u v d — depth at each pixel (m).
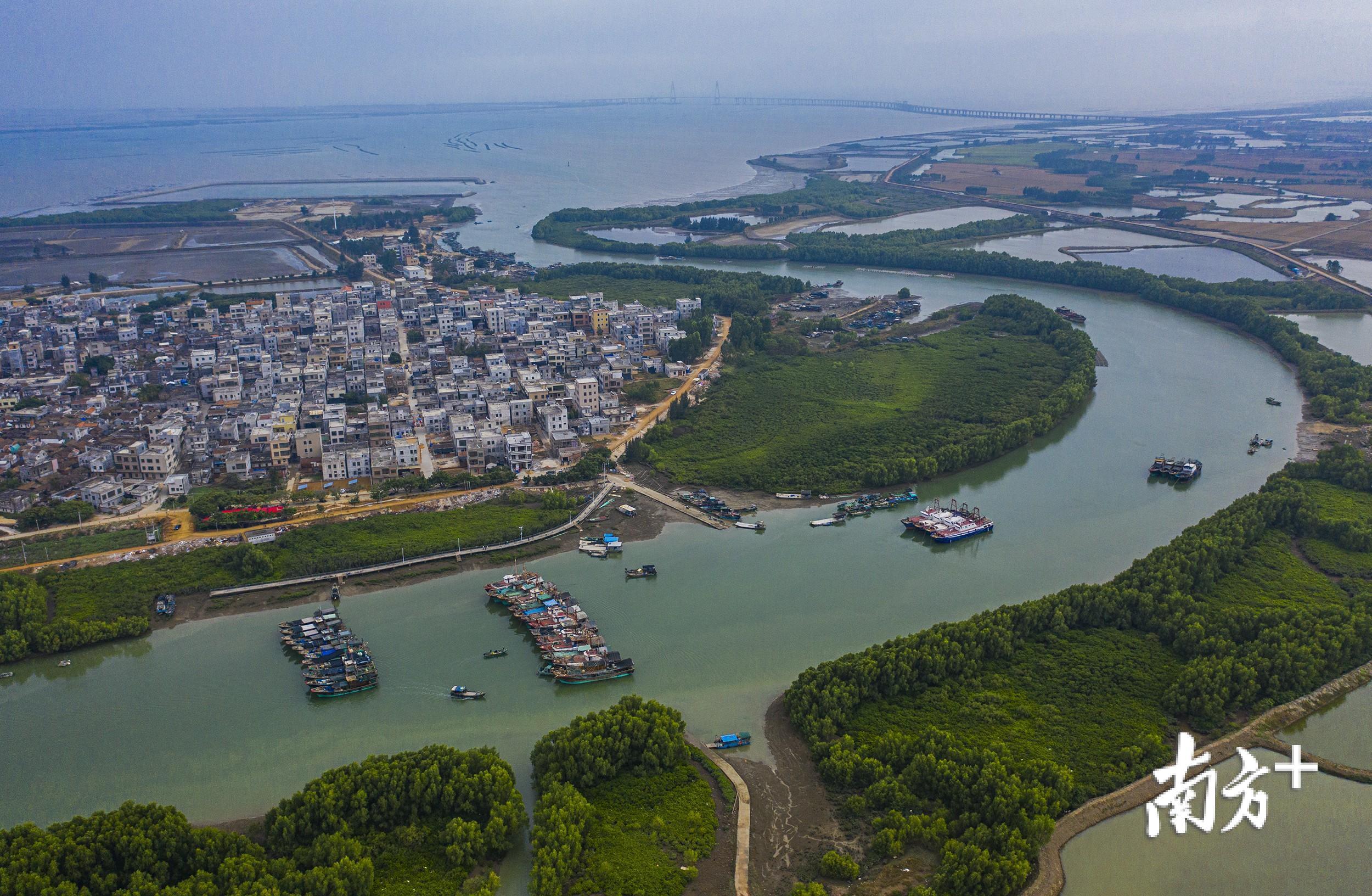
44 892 187.50
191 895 191.00
